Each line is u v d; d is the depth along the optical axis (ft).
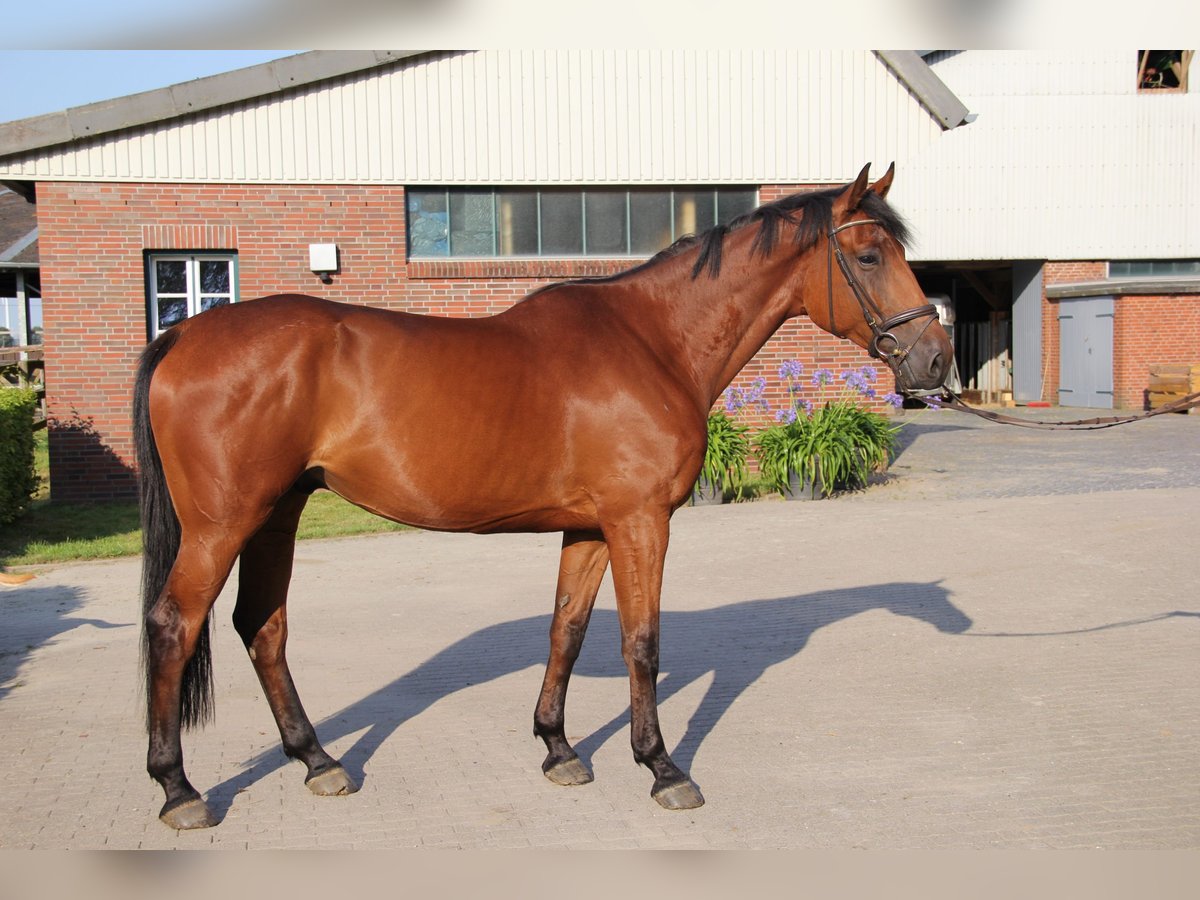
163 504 12.93
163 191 44.37
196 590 12.48
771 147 48.11
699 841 12.65
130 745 16.24
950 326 93.66
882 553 30.86
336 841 12.71
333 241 45.73
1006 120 83.92
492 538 36.09
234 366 12.29
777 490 42.50
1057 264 85.51
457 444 12.80
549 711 14.73
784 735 16.37
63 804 13.84
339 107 45.37
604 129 47.19
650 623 13.66
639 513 13.51
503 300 46.75
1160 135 84.23
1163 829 12.78
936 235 84.43
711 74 47.60
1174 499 37.73
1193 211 84.53
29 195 47.34
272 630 14.10
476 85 46.26
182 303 45.62
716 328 14.87
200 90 43.65
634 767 15.14
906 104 48.55
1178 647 20.68
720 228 15.03
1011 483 43.57
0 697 18.94
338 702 18.40
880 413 48.75
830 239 14.65
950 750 15.56
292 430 12.42
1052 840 12.55
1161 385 76.64
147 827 13.08
